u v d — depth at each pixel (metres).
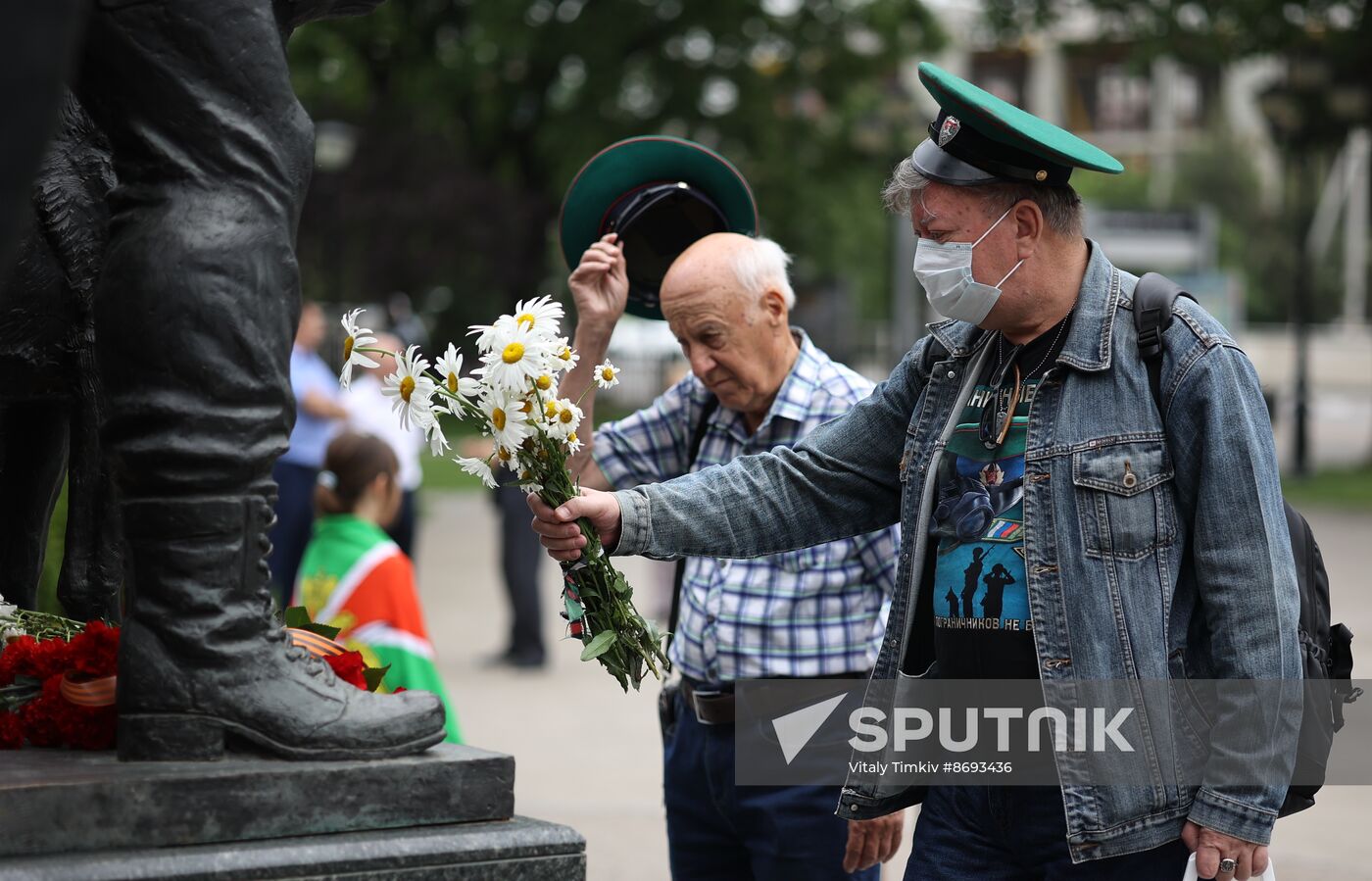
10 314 2.37
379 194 30.92
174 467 2.00
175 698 2.01
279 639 2.08
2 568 2.67
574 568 2.62
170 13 2.00
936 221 2.54
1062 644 2.42
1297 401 22.00
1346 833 5.62
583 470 3.49
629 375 31.28
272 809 1.97
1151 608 2.41
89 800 1.89
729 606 3.24
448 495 21.17
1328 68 18.55
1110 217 24.36
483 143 28.98
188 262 1.99
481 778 2.10
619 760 6.79
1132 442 2.42
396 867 1.99
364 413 8.36
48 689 2.16
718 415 3.47
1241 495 2.36
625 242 3.56
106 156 2.46
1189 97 62.94
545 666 9.23
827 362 3.37
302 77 25.09
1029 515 2.46
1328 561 13.39
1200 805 2.37
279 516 8.17
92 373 2.50
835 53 24.62
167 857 1.88
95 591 2.62
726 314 3.24
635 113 24.97
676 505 2.76
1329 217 49.78
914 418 2.70
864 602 3.24
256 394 2.03
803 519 2.85
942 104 2.57
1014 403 2.54
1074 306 2.52
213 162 2.03
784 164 24.84
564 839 2.09
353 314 2.42
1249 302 51.62
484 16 24.23
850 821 3.13
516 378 2.43
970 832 2.71
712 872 3.41
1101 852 2.39
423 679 4.86
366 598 4.84
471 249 31.36
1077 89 64.00
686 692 3.33
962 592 2.55
